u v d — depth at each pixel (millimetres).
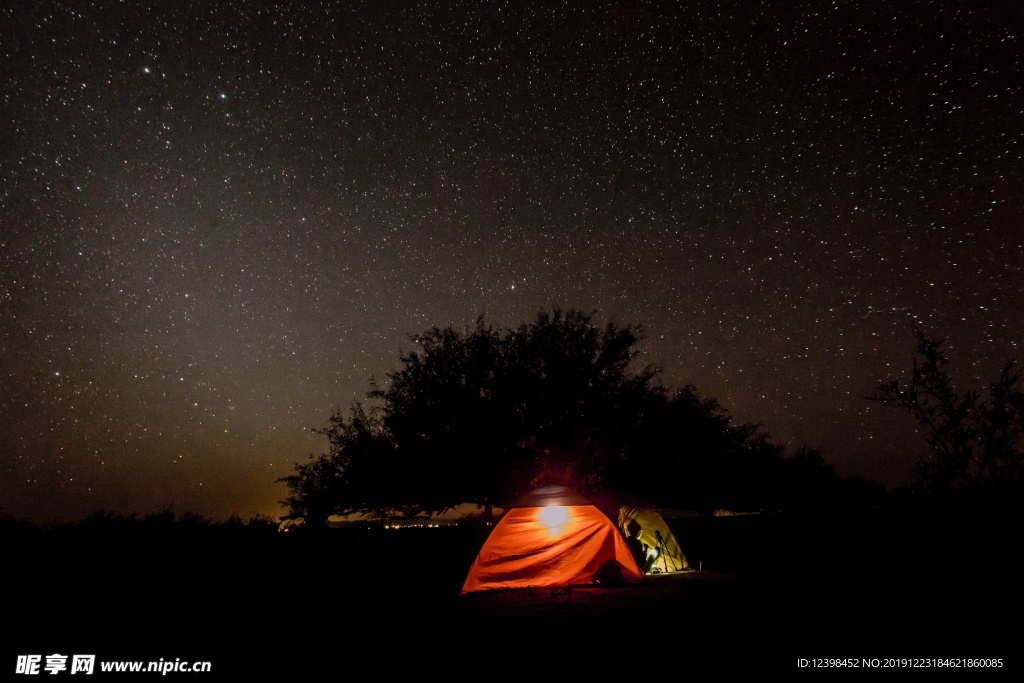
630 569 10727
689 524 22891
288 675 5223
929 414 3945
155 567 10516
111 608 7723
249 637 6574
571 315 17891
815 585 8594
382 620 7516
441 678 5059
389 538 17391
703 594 8789
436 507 16734
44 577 9086
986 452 3795
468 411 16141
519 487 16125
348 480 16453
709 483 18188
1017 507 3740
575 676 4984
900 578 7809
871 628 5902
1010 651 4922
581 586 10133
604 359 17344
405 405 16672
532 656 5660
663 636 6250
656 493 17781
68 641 6266
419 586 10555
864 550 8148
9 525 12789
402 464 15930
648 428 16828
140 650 6012
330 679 5105
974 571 5410
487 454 15875
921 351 4016
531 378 16547
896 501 4168
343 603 8695
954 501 3922
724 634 6195
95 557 10672
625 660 5398
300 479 17062
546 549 10484
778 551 14219
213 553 12328
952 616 5930
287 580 10477
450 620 7500
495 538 10641
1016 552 4043
